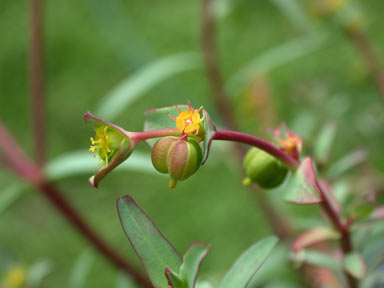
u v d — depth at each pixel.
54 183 0.20
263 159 0.12
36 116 0.20
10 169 0.20
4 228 0.34
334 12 0.23
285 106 0.33
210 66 0.23
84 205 0.35
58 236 0.34
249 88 0.25
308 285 0.18
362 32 0.24
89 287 0.30
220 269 0.28
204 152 0.11
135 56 0.25
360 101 0.26
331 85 0.27
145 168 0.18
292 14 0.21
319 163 0.15
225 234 0.32
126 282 0.20
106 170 0.11
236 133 0.12
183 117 0.11
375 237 0.16
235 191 0.35
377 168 0.28
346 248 0.13
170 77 0.25
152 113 0.12
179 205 0.35
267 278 0.20
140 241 0.11
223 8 0.23
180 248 0.32
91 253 0.20
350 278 0.14
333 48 0.36
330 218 0.13
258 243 0.11
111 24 0.25
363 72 0.24
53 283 0.30
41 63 0.20
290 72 0.35
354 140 0.27
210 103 0.26
